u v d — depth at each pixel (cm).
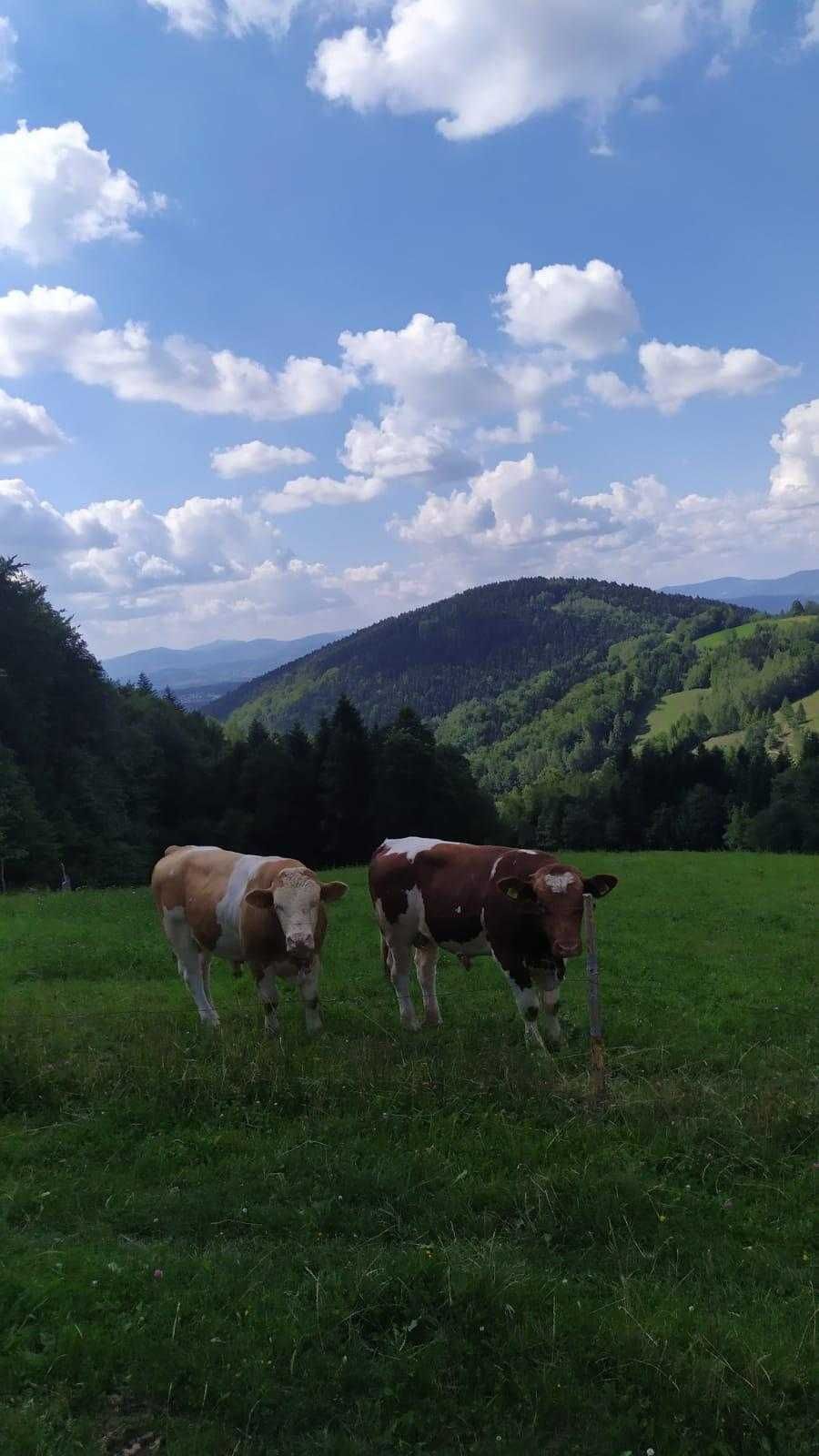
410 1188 635
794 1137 740
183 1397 446
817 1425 429
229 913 1020
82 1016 1088
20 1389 448
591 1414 436
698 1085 829
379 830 7250
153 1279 526
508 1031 1035
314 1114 767
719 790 10712
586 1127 733
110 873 5459
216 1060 870
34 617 5422
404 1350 471
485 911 983
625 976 1430
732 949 1675
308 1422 432
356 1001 1229
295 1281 532
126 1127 755
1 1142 721
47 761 5606
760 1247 583
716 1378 449
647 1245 587
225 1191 636
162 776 7388
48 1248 562
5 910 2155
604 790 11206
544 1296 514
